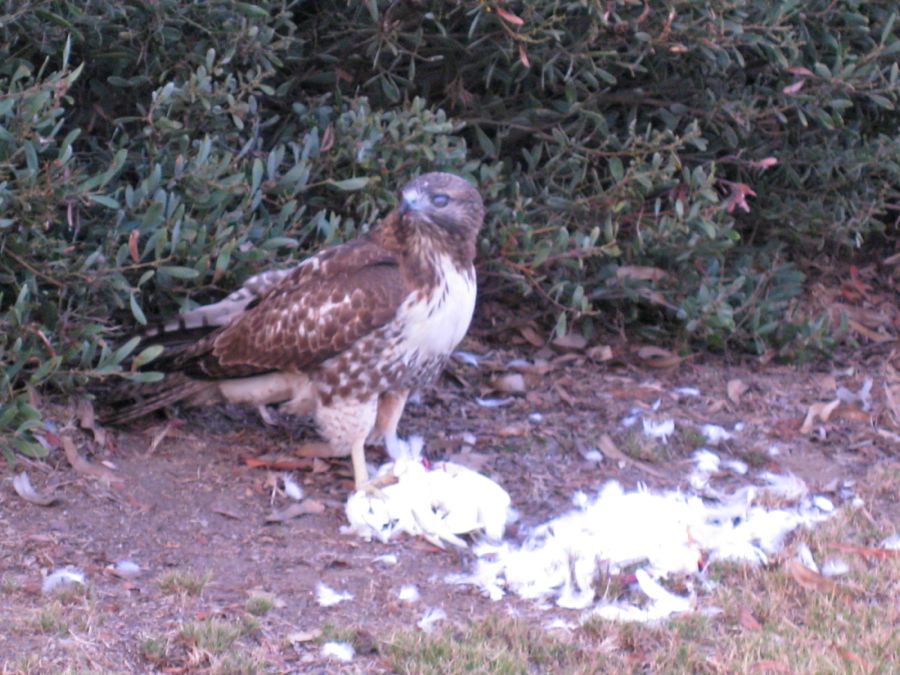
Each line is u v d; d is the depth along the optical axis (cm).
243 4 890
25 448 719
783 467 890
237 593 666
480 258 998
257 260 870
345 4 1005
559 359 1041
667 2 960
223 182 870
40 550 688
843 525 783
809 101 1080
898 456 915
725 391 1011
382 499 754
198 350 809
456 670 600
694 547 729
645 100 1077
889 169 1137
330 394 780
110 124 947
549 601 689
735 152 1135
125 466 791
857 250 1263
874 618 672
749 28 1016
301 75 1030
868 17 1138
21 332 782
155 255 820
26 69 783
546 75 1045
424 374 798
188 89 869
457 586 696
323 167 948
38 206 777
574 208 1016
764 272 1129
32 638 602
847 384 1042
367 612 660
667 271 1061
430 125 942
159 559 696
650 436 916
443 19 1005
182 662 596
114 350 864
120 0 866
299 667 602
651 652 636
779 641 645
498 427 919
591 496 820
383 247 779
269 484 796
